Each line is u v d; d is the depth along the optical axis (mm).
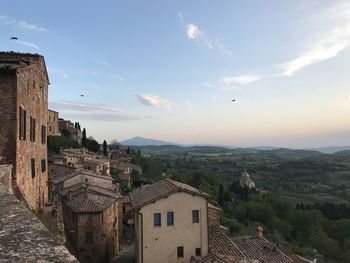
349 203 146250
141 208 31797
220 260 25516
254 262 27188
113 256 46750
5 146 18547
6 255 3799
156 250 31844
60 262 3584
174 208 32500
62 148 86812
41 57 28609
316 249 83938
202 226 33188
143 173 113875
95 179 55406
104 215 42375
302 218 97812
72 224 41312
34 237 4469
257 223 97625
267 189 167500
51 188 52906
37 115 26781
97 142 121375
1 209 6223
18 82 19141
